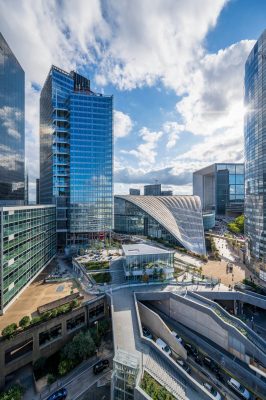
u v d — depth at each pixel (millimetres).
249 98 77000
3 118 106562
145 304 59969
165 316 55906
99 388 35094
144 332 49594
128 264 60719
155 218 114062
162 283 60125
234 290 56500
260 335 47000
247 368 40719
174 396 28656
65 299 49219
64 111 118000
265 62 65750
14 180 118375
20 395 32375
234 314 55375
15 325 37500
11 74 112938
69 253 98500
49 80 121812
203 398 31828
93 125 116688
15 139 118812
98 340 42625
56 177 116125
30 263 62500
